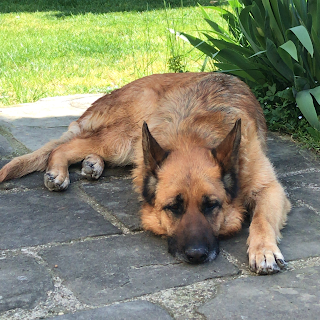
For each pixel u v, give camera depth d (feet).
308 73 9.12
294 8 9.08
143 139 6.89
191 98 7.73
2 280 6.38
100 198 7.62
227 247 6.85
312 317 6.02
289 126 9.22
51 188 7.73
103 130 8.30
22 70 13.56
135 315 6.06
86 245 6.83
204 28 18.70
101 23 21.84
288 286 6.33
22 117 9.75
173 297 6.23
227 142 6.84
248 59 9.71
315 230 7.04
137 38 18.15
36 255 6.68
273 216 6.98
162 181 6.84
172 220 6.76
